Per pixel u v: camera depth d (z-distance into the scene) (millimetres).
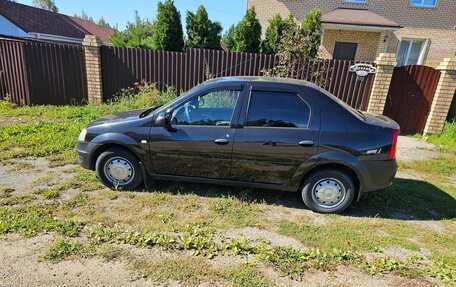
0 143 5594
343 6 15922
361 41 15211
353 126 3525
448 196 4445
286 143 3566
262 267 2705
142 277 2535
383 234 3346
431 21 15633
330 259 2850
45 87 9070
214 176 3863
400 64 16562
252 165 3709
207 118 3758
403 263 2850
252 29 12438
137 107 8047
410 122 8117
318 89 3658
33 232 3047
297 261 2803
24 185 4117
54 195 3834
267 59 8500
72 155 5238
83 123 7082
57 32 21547
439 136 7723
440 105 7652
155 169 3961
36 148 5410
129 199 3863
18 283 2412
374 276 2666
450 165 5801
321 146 3531
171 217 3486
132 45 13555
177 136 3756
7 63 8891
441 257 2979
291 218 3611
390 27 13406
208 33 12758
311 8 15961
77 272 2557
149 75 8992
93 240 2969
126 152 3949
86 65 8797
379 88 7855
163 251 2873
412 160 6043
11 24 18781
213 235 3182
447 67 7336
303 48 8312
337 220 3602
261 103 3656
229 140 3656
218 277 2568
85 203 3707
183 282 2506
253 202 3928
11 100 9211
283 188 3779
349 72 8094
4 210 3400
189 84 8969
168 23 11656
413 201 4176
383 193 4352
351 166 3498
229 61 8633
